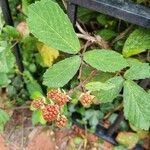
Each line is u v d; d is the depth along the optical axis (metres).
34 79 0.23
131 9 0.14
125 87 0.15
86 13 0.19
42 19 0.14
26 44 0.22
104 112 0.24
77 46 0.15
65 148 0.24
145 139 0.24
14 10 0.23
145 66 0.15
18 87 0.24
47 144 0.24
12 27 0.19
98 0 0.14
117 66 0.15
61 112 0.15
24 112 0.25
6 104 0.24
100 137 0.24
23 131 0.24
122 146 0.24
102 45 0.18
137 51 0.16
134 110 0.15
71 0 0.15
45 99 0.15
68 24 0.14
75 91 0.16
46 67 0.23
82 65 0.17
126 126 0.24
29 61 0.24
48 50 0.20
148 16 0.14
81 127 0.24
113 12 0.14
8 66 0.19
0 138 0.24
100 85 0.15
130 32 0.18
